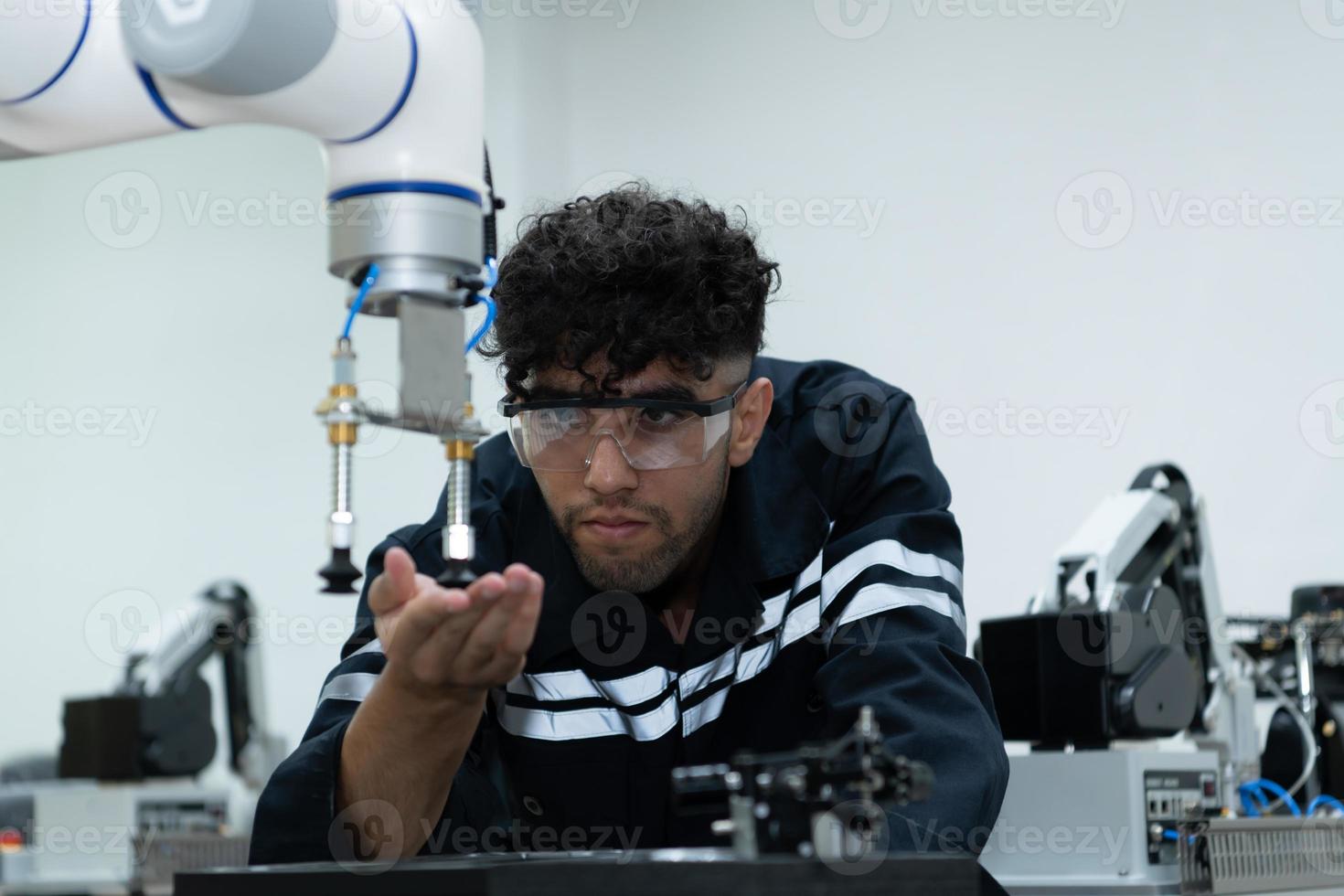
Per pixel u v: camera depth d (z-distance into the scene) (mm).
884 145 3586
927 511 1528
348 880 845
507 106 4027
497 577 984
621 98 4020
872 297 3551
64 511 4207
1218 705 1988
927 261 3488
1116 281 3244
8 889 2041
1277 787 2037
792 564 1532
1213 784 1758
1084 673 1746
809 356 3619
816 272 3635
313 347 4113
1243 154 3121
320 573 957
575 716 1548
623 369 1270
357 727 1136
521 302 1331
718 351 1322
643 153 3969
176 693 2338
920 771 935
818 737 1548
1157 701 1752
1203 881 1573
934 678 1312
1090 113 3312
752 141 3791
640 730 1533
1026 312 3350
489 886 777
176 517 4156
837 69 3680
